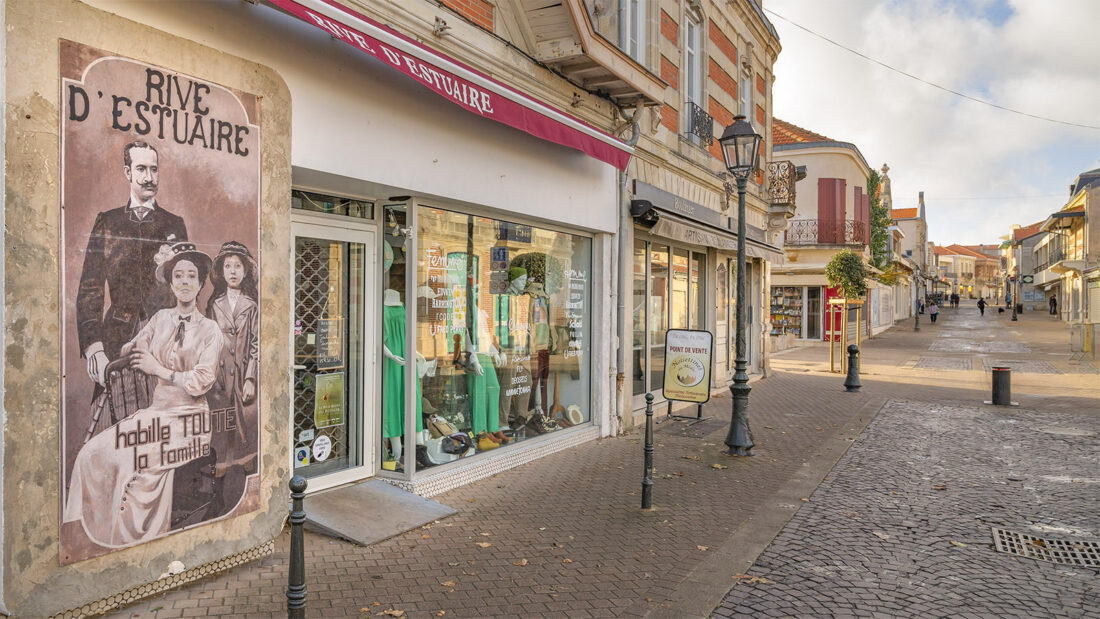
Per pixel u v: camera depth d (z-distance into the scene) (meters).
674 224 10.17
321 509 5.30
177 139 3.81
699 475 7.24
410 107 5.63
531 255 7.88
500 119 5.93
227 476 4.12
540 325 8.10
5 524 3.14
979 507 6.30
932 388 14.88
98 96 3.46
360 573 4.42
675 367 8.09
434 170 5.91
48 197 3.27
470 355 6.97
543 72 7.21
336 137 4.96
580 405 8.92
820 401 12.77
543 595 4.23
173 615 3.63
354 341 6.10
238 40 4.30
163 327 3.75
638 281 10.12
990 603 4.30
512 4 6.91
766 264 16.45
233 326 4.13
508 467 7.22
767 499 6.43
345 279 6.02
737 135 8.20
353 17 4.46
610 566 4.72
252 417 4.26
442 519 5.55
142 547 3.69
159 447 3.74
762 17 15.11
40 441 3.25
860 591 4.44
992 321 50.62
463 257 6.84
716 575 4.61
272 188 4.35
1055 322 45.97
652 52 9.82
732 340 14.41
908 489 6.88
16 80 3.16
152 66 3.68
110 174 3.50
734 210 13.97
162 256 3.74
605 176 8.74
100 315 3.47
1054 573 4.79
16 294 3.16
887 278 34.44
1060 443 9.17
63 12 3.31
